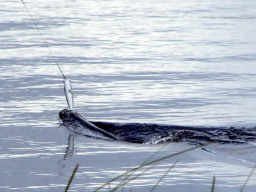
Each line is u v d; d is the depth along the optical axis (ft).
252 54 147.23
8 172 53.16
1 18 221.46
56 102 88.28
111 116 79.77
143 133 68.80
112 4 294.05
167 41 173.37
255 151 60.64
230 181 50.65
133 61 134.62
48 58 136.15
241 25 216.95
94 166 55.31
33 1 296.51
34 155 59.36
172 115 80.69
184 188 48.70
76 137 67.41
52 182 50.21
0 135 67.97
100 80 109.19
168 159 57.88
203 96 95.04
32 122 75.00
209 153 60.03
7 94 93.56
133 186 49.14
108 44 164.35
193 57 142.10
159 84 105.91
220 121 77.10
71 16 237.04
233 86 104.53
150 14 252.42
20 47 153.99
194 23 222.69
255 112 82.89
